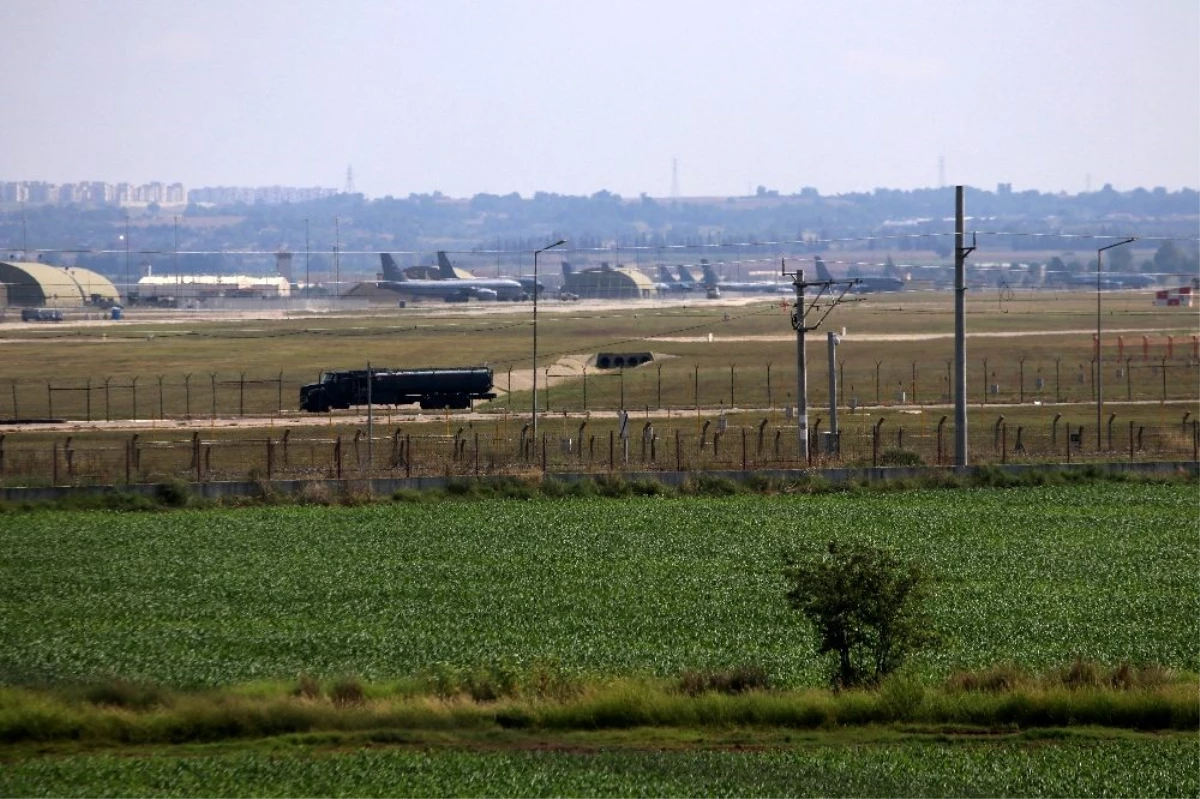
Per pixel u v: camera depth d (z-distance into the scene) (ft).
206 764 405.39
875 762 409.28
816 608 478.18
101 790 382.01
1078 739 435.12
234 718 438.81
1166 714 447.01
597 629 559.38
